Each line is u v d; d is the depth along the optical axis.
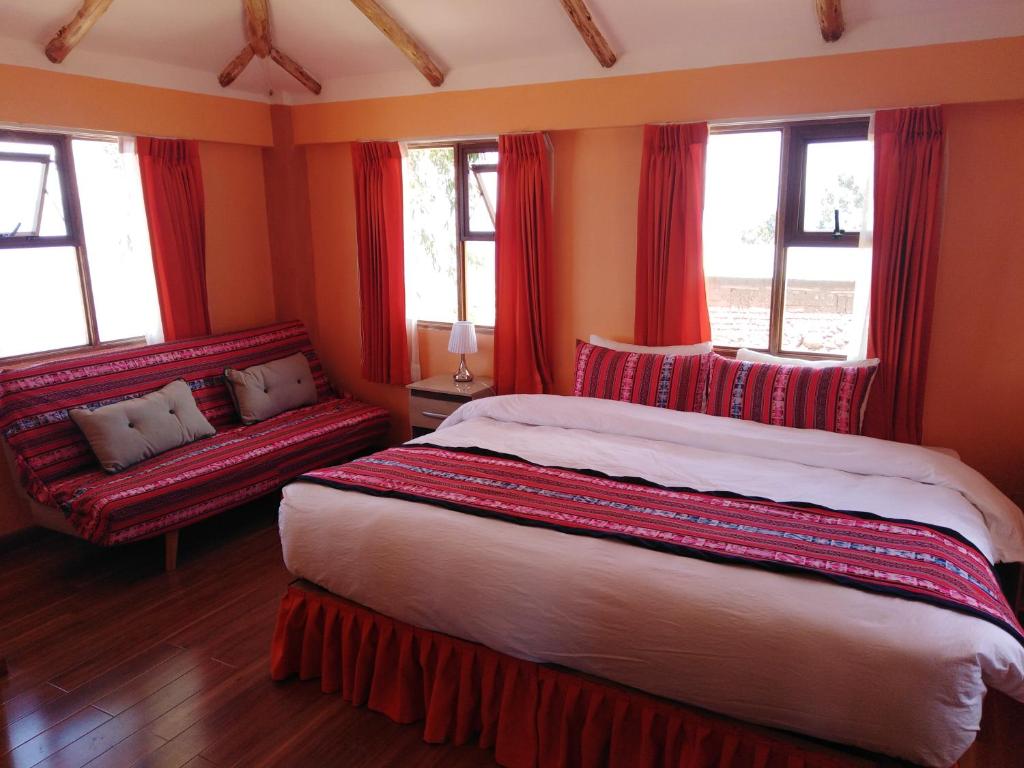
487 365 4.46
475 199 4.34
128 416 3.51
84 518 3.08
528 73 3.82
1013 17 2.86
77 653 2.75
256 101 4.46
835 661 1.75
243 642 2.83
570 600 2.05
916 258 3.14
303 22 3.85
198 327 4.27
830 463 2.88
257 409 4.14
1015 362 3.17
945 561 2.08
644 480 2.71
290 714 2.43
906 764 1.75
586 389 3.68
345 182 4.63
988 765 2.20
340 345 4.94
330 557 2.46
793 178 3.48
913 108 3.04
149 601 3.12
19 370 3.36
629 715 2.04
